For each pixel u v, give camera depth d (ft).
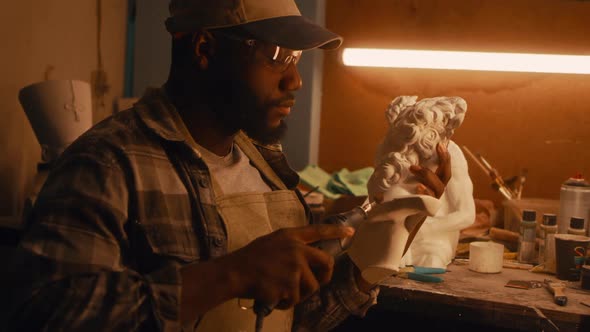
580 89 8.76
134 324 2.57
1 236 7.05
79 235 2.70
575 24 8.75
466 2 9.25
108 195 2.83
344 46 9.98
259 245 2.72
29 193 8.21
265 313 2.68
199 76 3.22
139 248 2.97
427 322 6.43
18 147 8.00
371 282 3.34
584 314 4.94
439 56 9.22
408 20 9.59
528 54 8.75
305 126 9.93
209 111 3.30
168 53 10.16
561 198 6.94
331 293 3.67
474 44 9.27
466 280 5.89
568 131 8.87
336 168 10.27
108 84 9.86
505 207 7.86
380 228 3.18
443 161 4.28
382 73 9.84
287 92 3.20
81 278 2.60
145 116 3.16
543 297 5.38
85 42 9.25
